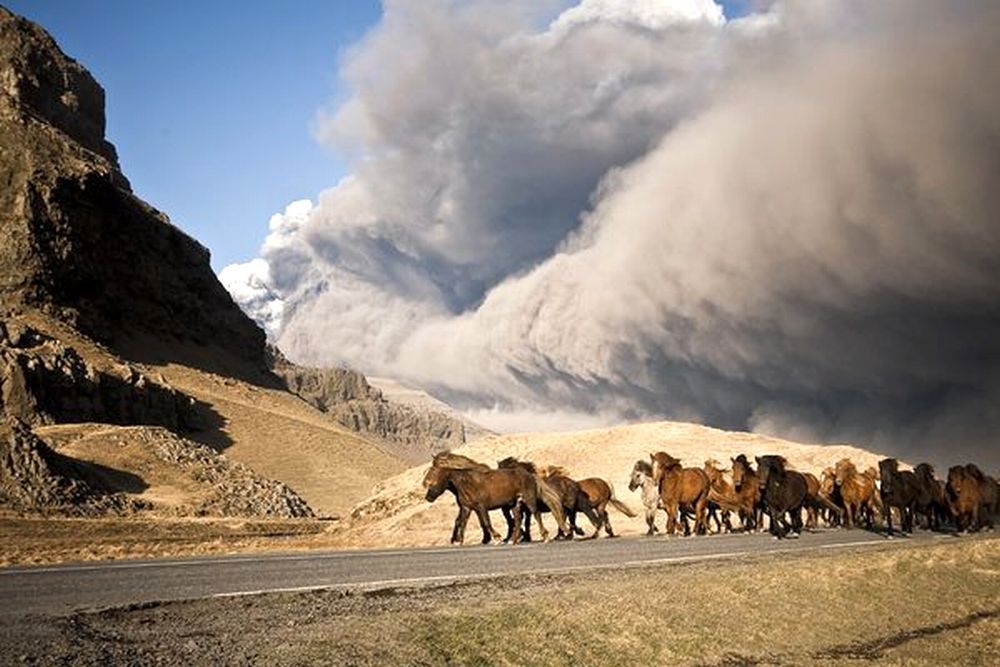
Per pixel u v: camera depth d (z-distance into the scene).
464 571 19.66
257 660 10.52
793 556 24.05
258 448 162.25
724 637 15.09
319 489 148.38
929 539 31.22
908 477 34.56
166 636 11.44
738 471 31.08
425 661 11.45
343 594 15.53
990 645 16.92
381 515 51.72
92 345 172.12
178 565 21.00
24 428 90.12
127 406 148.50
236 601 14.47
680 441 61.16
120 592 15.21
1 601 13.77
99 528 64.81
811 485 35.22
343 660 10.89
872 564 21.55
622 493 47.97
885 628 17.55
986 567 23.14
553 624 13.84
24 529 59.53
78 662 9.82
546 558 22.92
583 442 61.50
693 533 32.59
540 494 29.50
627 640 13.92
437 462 28.78
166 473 106.56
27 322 168.38
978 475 36.38
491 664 11.95
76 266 192.75
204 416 170.25
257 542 38.00
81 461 100.12
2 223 188.75
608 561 22.27
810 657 15.03
